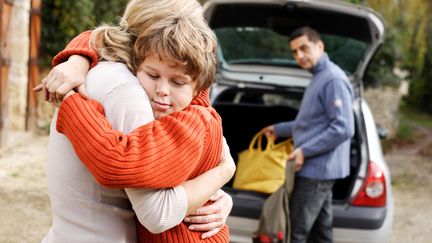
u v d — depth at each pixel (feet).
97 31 5.24
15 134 23.40
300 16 14.74
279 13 14.78
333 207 12.17
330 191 12.15
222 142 5.51
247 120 15.65
